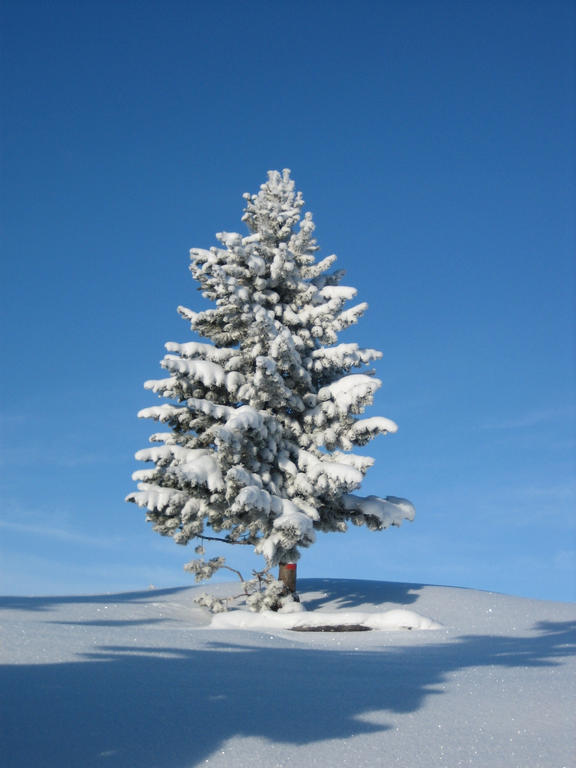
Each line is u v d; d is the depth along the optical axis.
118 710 6.72
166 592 21.02
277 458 19.17
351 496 20.30
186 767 5.62
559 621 16.16
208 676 8.27
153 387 19.11
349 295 20.41
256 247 20.20
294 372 19.56
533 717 7.40
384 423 18.73
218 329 20.61
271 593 18.06
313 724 6.78
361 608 18.55
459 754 6.24
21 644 9.12
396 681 8.73
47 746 5.81
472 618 16.78
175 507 18.45
